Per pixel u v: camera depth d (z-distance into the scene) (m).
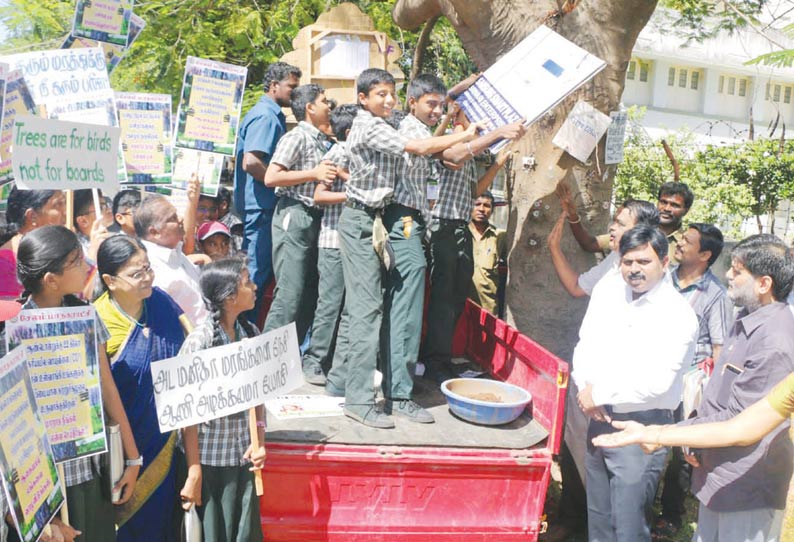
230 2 9.38
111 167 3.59
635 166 11.52
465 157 4.06
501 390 4.41
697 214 11.14
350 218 4.11
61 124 3.34
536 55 4.29
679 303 3.69
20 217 3.89
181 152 4.82
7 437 2.27
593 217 5.27
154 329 3.43
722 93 19.00
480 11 5.23
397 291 4.14
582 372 3.90
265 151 5.15
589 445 3.95
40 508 2.42
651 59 17.91
